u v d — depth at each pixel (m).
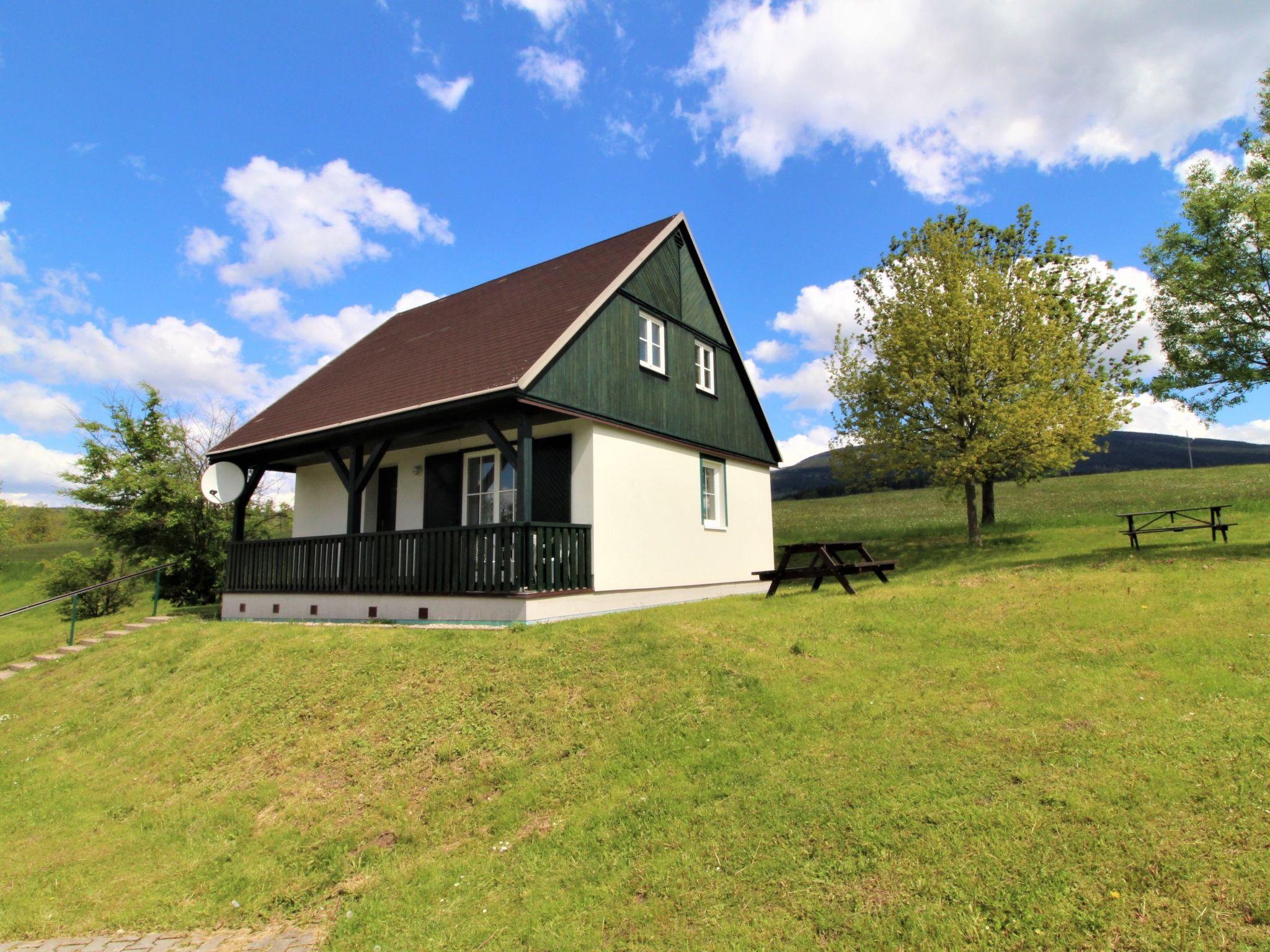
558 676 7.36
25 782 8.02
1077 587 8.73
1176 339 11.64
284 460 14.69
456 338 13.30
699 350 14.90
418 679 7.89
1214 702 5.05
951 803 4.25
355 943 4.36
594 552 10.83
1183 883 3.33
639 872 4.36
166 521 18.86
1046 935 3.21
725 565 14.74
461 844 5.24
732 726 5.88
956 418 16.94
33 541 52.41
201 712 8.69
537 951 3.90
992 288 16.89
